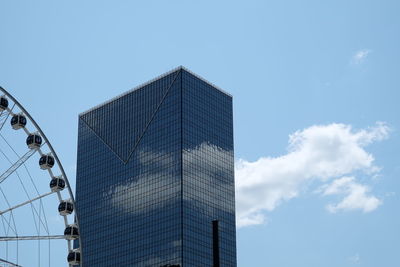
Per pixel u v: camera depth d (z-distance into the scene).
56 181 118.94
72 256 116.44
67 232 116.56
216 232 88.56
